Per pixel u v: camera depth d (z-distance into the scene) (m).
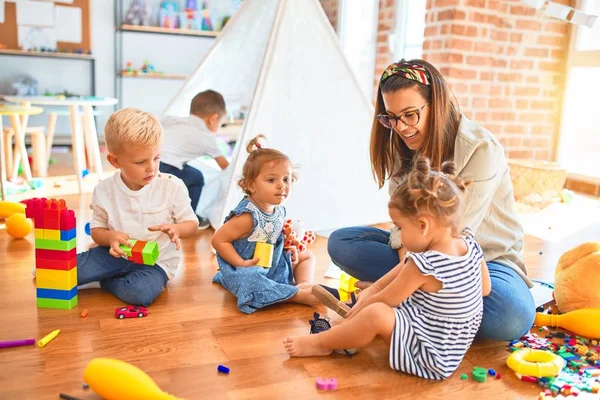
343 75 2.41
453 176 1.28
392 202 1.23
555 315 1.52
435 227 1.20
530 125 3.57
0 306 1.54
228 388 1.17
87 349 1.32
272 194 1.64
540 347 1.40
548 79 3.54
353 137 2.46
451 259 1.20
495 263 1.48
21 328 1.41
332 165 2.44
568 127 3.63
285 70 2.32
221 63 2.80
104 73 5.02
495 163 1.39
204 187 2.62
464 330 1.25
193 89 2.87
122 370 1.09
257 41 2.60
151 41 5.09
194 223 1.71
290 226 1.76
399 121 1.38
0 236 2.18
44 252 1.51
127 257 1.55
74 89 4.94
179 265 1.94
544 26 3.42
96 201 1.65
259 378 1.22
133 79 5.10
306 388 1.19
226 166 2.58
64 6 4.75
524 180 3.08
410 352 1.24
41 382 1.17
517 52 3.39
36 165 3.34
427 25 3.38
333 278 1.87
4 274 1.78
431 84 1.36
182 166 2.51
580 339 1.46
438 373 1.23
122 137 1.51
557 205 3.10
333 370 1.27
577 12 2.60
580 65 3.44
